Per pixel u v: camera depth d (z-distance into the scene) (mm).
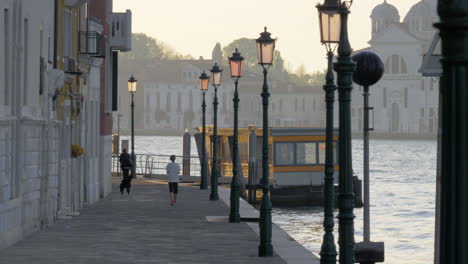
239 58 87812
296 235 111812
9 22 64062
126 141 175125
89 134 106750
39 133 74062
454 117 16234
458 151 16156
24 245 64375
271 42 61062
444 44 16469
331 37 40812
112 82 132375
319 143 149000
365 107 51594
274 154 147875
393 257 92625
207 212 98938
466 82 16250
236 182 87625
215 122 119500
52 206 81312
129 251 62281
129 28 130500
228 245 67375
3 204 61219
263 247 60688
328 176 45969
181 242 68938
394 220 136125
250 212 97000
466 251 16031
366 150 51625
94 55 99375
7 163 63281
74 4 88875
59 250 61688
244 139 162750
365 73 50875
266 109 61906
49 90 77250
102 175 120000
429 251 98000
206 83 138875
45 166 77000
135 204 109438
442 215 16312
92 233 74375
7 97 64000
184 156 176750
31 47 70562
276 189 146875
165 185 150000
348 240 36031
